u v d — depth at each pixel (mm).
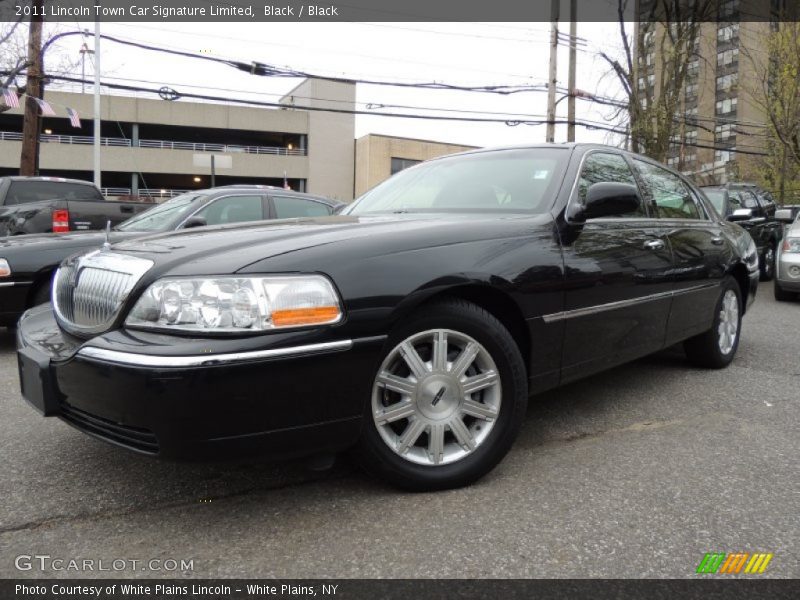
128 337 2240
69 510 2514
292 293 2244
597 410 3824
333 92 46969
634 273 3490
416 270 2500
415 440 2605
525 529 2357
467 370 2721
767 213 12023
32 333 2791
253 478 2787
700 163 39125
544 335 2943
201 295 2184
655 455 3102
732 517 2463
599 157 3729
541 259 2920
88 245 5379
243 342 2148
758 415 3744
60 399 2479
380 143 46188
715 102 37719
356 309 2340
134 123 41875
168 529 2365
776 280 8852
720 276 4590
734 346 4984
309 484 2730
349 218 3303
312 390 2264
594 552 2207
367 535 2312
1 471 2891
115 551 2217
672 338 4047
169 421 2102
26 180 9305
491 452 2734
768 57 19188
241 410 2150
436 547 2232
